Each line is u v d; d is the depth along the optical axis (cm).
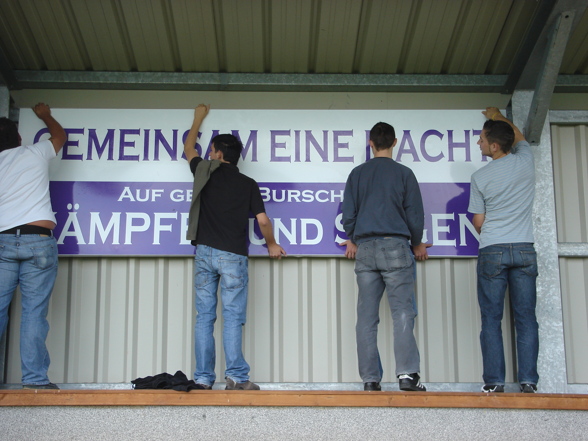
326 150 519
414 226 455
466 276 505
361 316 448
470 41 509
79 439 402
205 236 457
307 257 506
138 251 501
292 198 511
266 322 498
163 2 482
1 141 478
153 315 499
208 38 503
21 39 502
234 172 473
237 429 403
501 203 462
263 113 523
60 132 506
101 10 486
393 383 493
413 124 523
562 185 521
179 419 404
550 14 467
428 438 401
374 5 486
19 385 489
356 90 527
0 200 457
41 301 451
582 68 525
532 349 446
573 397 405
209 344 443
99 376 490
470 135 521
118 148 516
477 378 495
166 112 522
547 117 522
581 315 504
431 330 499
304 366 494
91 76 520
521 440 402
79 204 507
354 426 403
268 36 504
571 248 505
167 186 511
